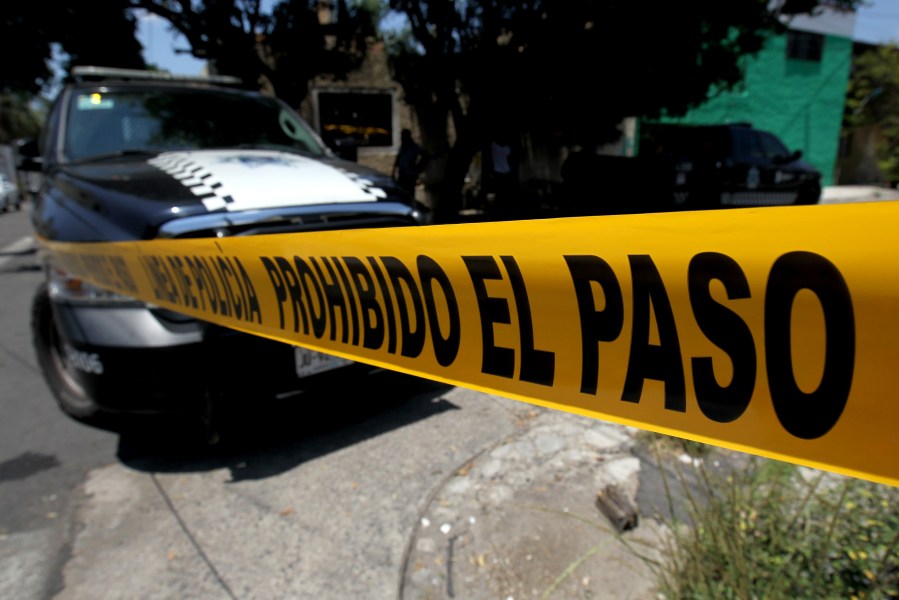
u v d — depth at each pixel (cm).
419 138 1168
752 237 67
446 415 291
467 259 98
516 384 96
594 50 634
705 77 715
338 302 131
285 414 298
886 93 1920
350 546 201
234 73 896
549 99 696
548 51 649
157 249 197
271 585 185
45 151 339
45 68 990
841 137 2028
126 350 217
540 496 222
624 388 83
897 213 57
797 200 930
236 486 239
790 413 68
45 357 313
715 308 72
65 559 200
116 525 217
